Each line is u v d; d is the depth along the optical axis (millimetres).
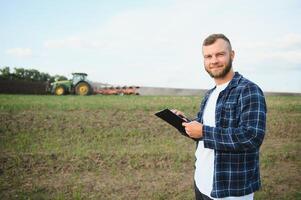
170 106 16219
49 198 6602
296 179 7820
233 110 3182
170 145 10719
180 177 7930
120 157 9055
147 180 7676
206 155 3344
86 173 8070
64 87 27562
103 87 32125
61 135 11406
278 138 11828
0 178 7672
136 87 31422
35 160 8742
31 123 12469
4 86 33031
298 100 20656
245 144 3010
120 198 6664
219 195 3164
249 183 3182
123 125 12750
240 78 3281
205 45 3377
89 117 13602
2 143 10328
